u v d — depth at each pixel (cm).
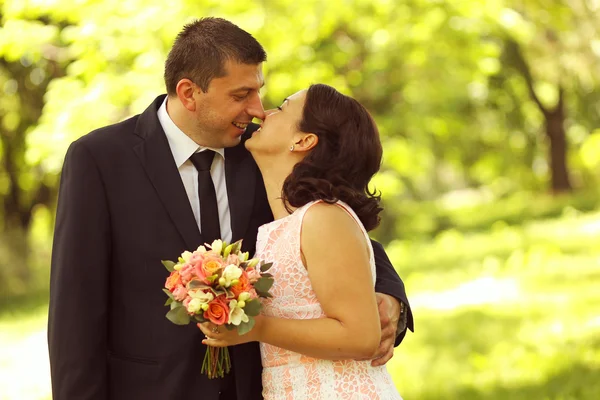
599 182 2755
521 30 1326
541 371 693
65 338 306
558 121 2331
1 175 1725
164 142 329
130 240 320
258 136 319
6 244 1559
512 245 1452
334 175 305
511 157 2373
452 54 1297
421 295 1108
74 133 1088
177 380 317
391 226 1859
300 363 305
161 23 1057
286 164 316
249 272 278
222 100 321
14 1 1116
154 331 319
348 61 1352
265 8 1119
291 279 298
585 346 756
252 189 337
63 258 311
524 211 2045
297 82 1200
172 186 325
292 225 300
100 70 1119
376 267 349
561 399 618
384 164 1483
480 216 2184
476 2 1247
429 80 1365
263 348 318
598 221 1625
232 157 342
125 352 321
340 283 288
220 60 318
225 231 337
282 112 318
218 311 269
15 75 1448
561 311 912
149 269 320
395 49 1284
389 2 1196
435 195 2900
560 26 1433
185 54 324
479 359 731
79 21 1133
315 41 1266
